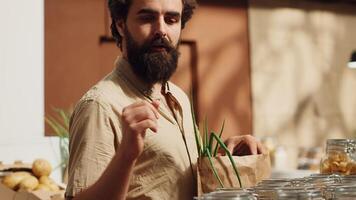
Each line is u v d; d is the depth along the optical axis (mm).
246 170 1548
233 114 4246
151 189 1530
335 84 4652
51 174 2693
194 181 1593
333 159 1711
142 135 1354
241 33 4309
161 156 1543
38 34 2926
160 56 1582
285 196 1148
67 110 3508
